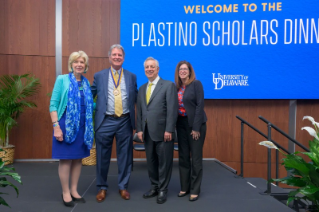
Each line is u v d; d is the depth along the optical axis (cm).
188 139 279
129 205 262
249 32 447
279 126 469
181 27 452
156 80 278
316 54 442
